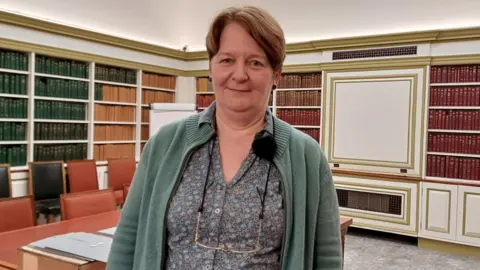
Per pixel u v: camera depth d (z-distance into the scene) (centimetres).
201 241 98
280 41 103
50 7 522
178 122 113
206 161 104
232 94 102
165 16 671
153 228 103
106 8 586
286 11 619
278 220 98
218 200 98
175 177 103
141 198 110
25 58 509
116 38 591
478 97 496
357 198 574
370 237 575
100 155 602
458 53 500
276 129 108
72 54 550
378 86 554
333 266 108
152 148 111
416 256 496
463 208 500
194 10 678
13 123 505
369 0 555
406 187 538
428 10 522
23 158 514
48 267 156
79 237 183
